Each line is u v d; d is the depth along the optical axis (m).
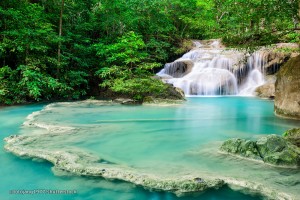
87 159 4.73
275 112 10.30
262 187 3.69
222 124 8.38
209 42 28.33
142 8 21.44
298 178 3.99
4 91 11.62
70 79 14.63
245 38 9.42
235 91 18.66
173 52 24.27
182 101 13.98
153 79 14.87
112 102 13.34
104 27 17.88
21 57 13.11
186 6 29.98
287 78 9.59
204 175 4.07
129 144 5.93
